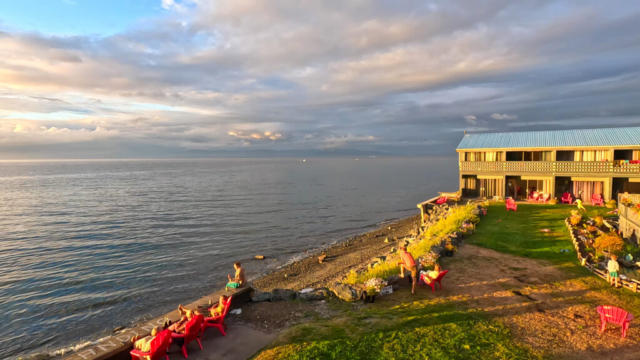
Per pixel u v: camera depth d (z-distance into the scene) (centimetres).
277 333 1007
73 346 1966
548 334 972
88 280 2944
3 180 16325
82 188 11706
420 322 1041
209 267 3247
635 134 3247
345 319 1067
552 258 1761
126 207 7069
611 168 3155
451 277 1489
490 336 956
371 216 5934
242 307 1182
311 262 3278
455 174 18088
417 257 1714
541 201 3534
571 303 1191
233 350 909
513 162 3612
